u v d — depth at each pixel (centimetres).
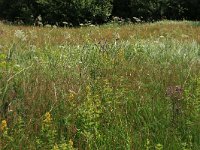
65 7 3366
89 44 915
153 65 820
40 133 431
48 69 655
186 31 2058
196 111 502
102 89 566
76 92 552
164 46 1120
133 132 455
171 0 3778
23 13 3469
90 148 413
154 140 447
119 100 548
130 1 3819
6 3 3672
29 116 461
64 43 1162
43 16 3438
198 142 448
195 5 3784
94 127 439
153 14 3784
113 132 451
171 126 478
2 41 1088
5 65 574
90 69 678
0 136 404
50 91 534
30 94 515
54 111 484
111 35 1625
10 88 512
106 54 782
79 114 467
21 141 411
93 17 3466
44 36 1455
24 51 830
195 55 1050
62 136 423
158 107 526
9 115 458
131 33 1870
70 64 712
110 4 3534
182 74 729
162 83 649
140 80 664
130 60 833
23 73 584
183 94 573
